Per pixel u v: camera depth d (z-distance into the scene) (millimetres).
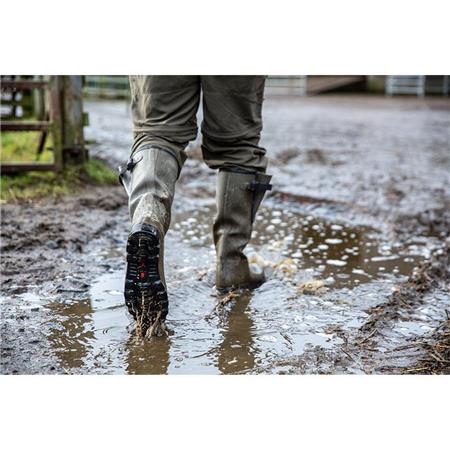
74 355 2906
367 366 2879
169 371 2822
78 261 3727
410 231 4367
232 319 3195
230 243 3398
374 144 7477
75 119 5078
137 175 3014
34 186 4867
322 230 4363
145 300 2934
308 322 3188
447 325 3164
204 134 3283
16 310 3213
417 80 14516
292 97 13945
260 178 3344
